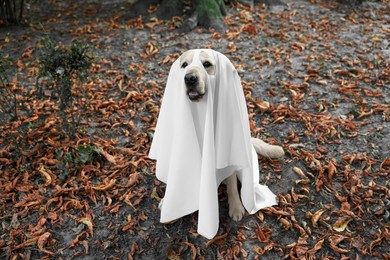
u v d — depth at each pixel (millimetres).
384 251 2797
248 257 2809
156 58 5816
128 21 7027
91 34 6664
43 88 5062
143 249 2918
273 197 3250
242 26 6605
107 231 3078
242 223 3076
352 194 3252
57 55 3736
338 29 6562
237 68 5441
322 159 3727
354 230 2967
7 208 3297
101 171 3670
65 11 7863
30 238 2980
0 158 3787
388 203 3158
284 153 3807
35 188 3502
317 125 4160
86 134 4176
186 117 2674
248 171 2908
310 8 7500
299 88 4930
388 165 3607
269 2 7578
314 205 3225
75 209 3271
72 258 2865
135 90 5012
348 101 4617
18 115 4504
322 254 2797
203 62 2592
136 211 3244
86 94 4746
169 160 2928
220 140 2740
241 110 2809
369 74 5160
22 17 7492
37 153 3895
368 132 4062
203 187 2709
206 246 2898
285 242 2916
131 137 4152
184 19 6871
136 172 3607
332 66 5402
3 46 6316
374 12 7219
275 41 6227
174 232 3045
